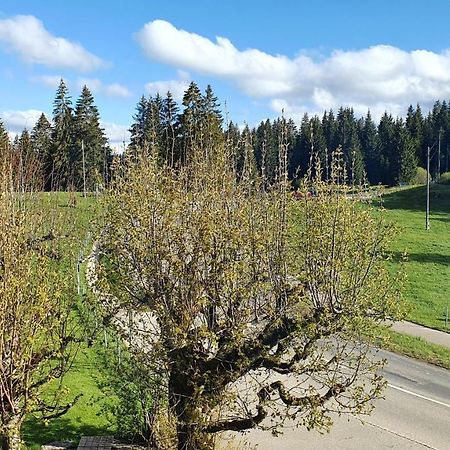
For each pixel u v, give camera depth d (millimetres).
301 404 12141
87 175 57469
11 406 11070
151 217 11961
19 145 26453
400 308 13133
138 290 12375
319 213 12992
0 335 10625
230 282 11703
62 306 13875
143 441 14047
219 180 13133
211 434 12938
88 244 20828
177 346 11570
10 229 11664
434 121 127125
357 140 114750
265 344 12234
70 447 14258
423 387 21031
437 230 56625
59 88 67938
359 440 16688
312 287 12430
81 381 18188
